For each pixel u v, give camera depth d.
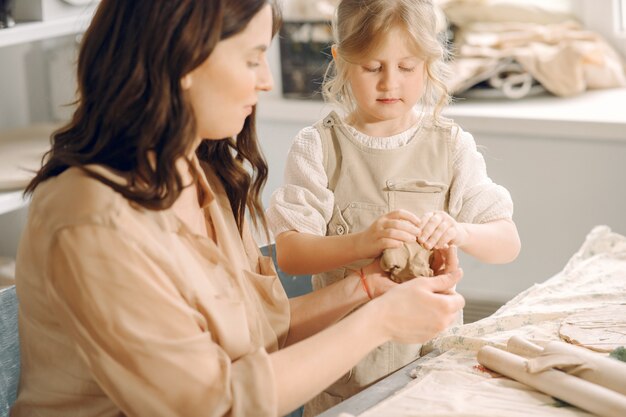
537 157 2.61
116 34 1.10
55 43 2.62
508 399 1.17
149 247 1.08
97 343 1.05
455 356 1.32
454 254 1.40
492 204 1.63
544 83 2.74
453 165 1.64
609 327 1.35
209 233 1.29
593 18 2.91
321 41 2.83
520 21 2.90
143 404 1.07
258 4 1.11
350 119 1.68
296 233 1.58
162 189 1.10
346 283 1.45
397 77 1.53
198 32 1.07
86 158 1.11
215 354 1.09
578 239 2.63
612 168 2.54
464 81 2.72
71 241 1.04
